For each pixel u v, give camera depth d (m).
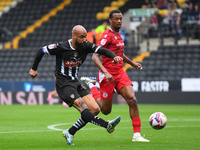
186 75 77.62
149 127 34.19
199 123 38.06
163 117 24.80
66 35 96.88
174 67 79.62
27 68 89.81
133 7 94.38
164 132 30.14
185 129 32.44
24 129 32.94
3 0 111.50
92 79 28.47
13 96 76.75
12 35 101.69
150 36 89.25
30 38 97.94
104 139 25.94
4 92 77.00
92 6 101.31
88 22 97.62
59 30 98.56
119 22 25.80
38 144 23.42
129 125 36.25
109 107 27.86
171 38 86.81
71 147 21.81
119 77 25.69
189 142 23.92
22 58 91.75
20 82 77.31
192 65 78.94
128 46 86.00
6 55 92.75
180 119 42.53
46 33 98.38
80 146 22.27
